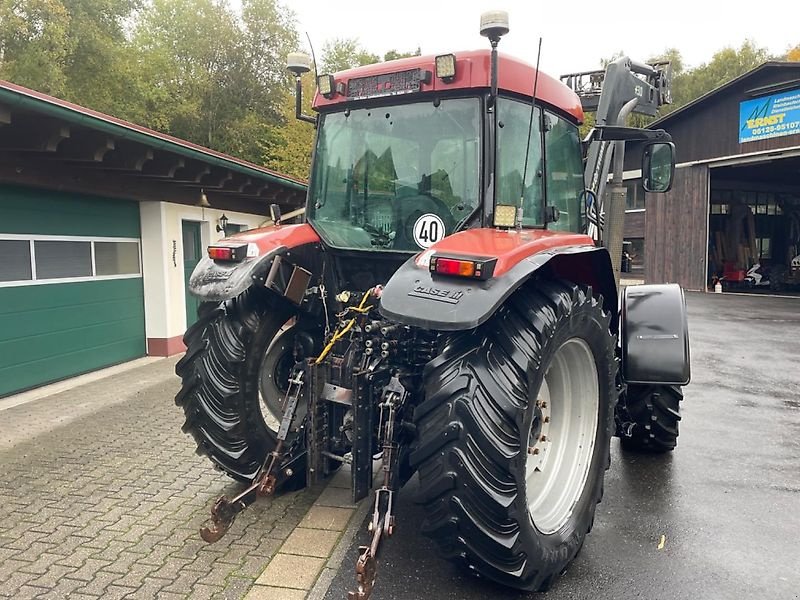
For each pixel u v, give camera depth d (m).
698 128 19.42
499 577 2.58
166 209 8.52
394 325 3.02
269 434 3.62
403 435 2.93
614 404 3.31
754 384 7.16
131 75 23.80
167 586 2.82
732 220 21.89
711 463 4.48
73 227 7.22
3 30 18.73
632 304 4.05
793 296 18.30
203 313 3.61
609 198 4.84
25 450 4.72
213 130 29.23
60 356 7.07
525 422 2.50
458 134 3.16
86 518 3.53
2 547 3.20
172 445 4.83
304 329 3.71
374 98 3.34
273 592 2.78
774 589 2.83
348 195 3.52
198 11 29.92
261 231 3.61
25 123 5.39
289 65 3.61
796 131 16.69
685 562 3.08
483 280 2.38
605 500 3.83
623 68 4.71
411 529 3.38
